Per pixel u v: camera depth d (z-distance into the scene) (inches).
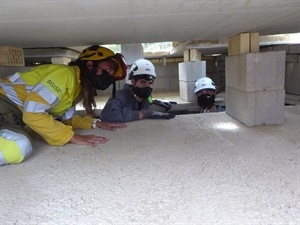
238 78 60.8
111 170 37.2
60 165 39.8
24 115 44.8
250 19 44.5
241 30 56.0
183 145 46.8
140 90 77.4
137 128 60.1
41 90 44.9
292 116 65.5
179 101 140.6
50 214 26.6
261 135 50.5
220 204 27.2
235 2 33.5
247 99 56.6
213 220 24.5
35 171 37.8
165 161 39.6
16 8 31.8
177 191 30.3
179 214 25.7
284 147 43.4
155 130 57.7
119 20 40.4
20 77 49.3
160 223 24.4
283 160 38.0
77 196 30.1
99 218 25.6
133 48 110.5
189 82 135.7
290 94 116.6
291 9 37.9
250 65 54.9
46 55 116.4
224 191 29.8
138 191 30.7
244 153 41.4
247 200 27.7
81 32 50.1
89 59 49.2
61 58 123.6
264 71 55.4
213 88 122.4
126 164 39.2
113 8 33.4
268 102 56.9
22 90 48.5
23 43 65.3
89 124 60.5
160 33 57.4
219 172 34.9
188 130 56.6
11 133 41.0
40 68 49.4
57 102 47.3
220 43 119.0
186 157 40.8
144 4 32.3
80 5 31.3
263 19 44.9
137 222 24.7
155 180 33.3
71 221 25.3
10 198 30.1
